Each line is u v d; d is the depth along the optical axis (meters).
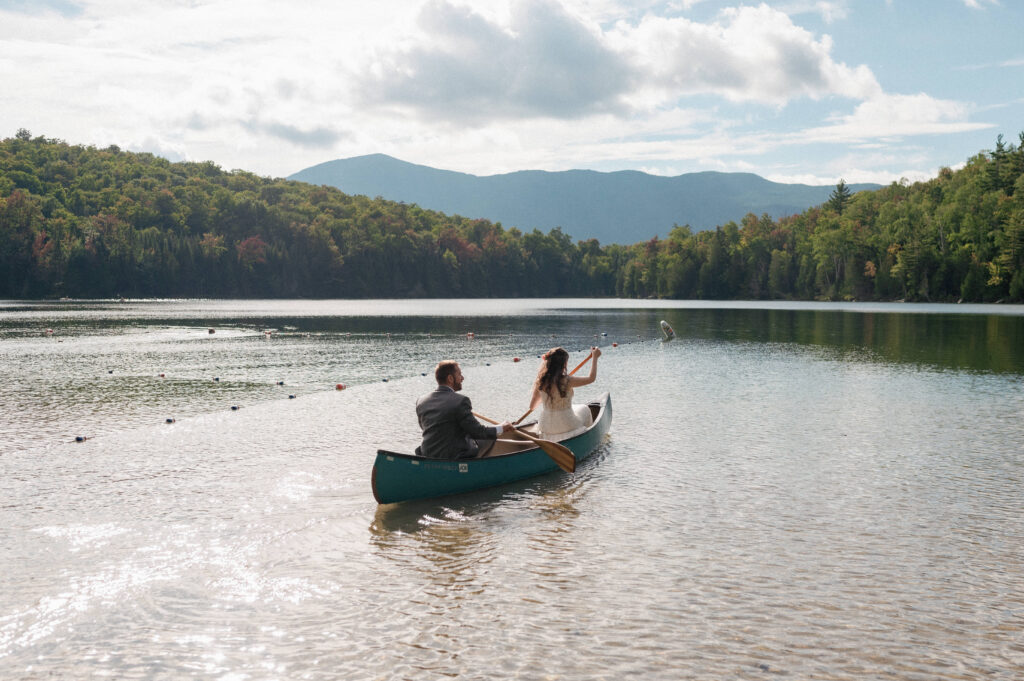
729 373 20.52
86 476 9.37
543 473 9.51
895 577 5.95
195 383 18.94
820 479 9.09
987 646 4.80
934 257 111.06
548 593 5.70
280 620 5.27
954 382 18.25
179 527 7.37
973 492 8.47
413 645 4.87
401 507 8.12
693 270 164.88
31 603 5.56
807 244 147.38
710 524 7.38
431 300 159.00
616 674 4.45
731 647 4.79
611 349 29.22
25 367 22.52
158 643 4.93
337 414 14.12
